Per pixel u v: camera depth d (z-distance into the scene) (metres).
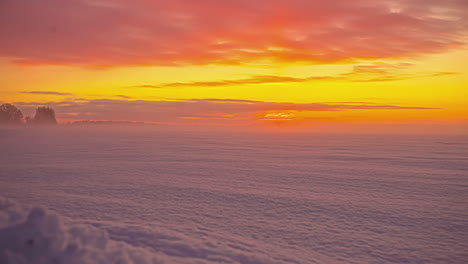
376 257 6.10
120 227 6.89
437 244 6.90
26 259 2.98
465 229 7.96
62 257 3.21
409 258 6.11
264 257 5.66
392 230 7.79
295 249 6.30
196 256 5.42
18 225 3.38
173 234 6.63
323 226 7.98
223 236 6.86
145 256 4.28
